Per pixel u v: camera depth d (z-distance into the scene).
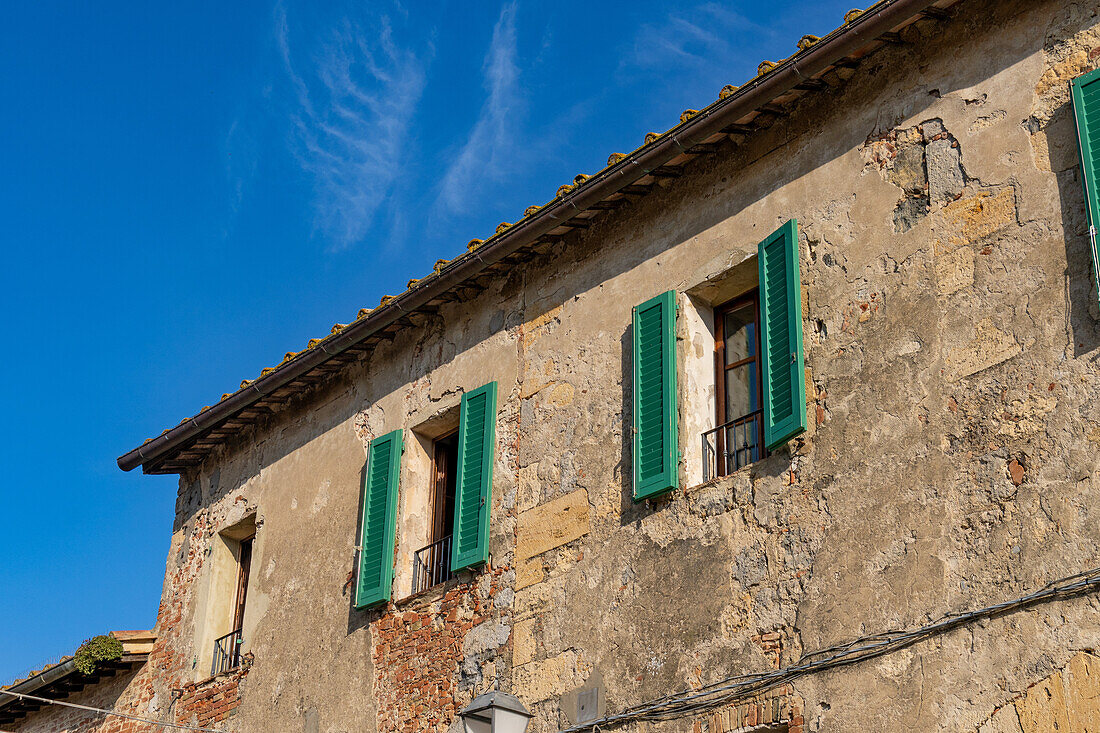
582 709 9.14
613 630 9.20
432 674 10.48
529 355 10.88
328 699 11.30
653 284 10.02
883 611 7.71
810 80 9.11
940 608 7.46
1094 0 8.05
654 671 8.81
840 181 8.95
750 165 9.62
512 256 11.11
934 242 8.29
